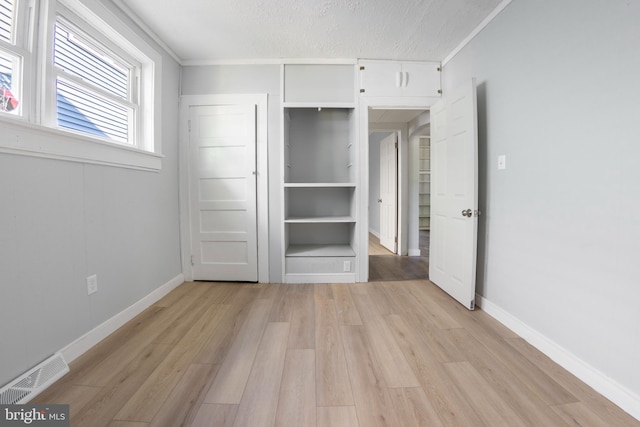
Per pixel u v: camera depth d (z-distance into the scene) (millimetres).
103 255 1850
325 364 1560
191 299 2488
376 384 1397
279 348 1719
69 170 1596
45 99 1491
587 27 1399
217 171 2891
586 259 1418
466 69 2471
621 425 1154
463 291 2330
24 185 1351
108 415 1195
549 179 1636
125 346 1736
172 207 2744
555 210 1596
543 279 1686
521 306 1872
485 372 1492
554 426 1148
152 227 2404
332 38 2469
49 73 1517
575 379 1437
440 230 2750
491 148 2156
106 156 1845
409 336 1864
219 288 2773
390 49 2658
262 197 2895
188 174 2891
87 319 1721
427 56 2795
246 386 1382
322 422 1167
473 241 2197
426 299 2510
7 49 1333
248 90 2852
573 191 1487
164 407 1241
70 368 1514
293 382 1411
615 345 1284
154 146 2391
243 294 2617
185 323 2043
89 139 1685
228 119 2857
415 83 2879
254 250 2920
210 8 2059
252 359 1605
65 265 1571
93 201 1768
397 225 4496
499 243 2084
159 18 2172
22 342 1339
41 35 1472
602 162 1336
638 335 1196
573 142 1484
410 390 1354
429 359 1607
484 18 2186
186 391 1344
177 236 2846
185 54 2744
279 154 2879
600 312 1351
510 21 1931
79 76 1779
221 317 2143
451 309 2291
